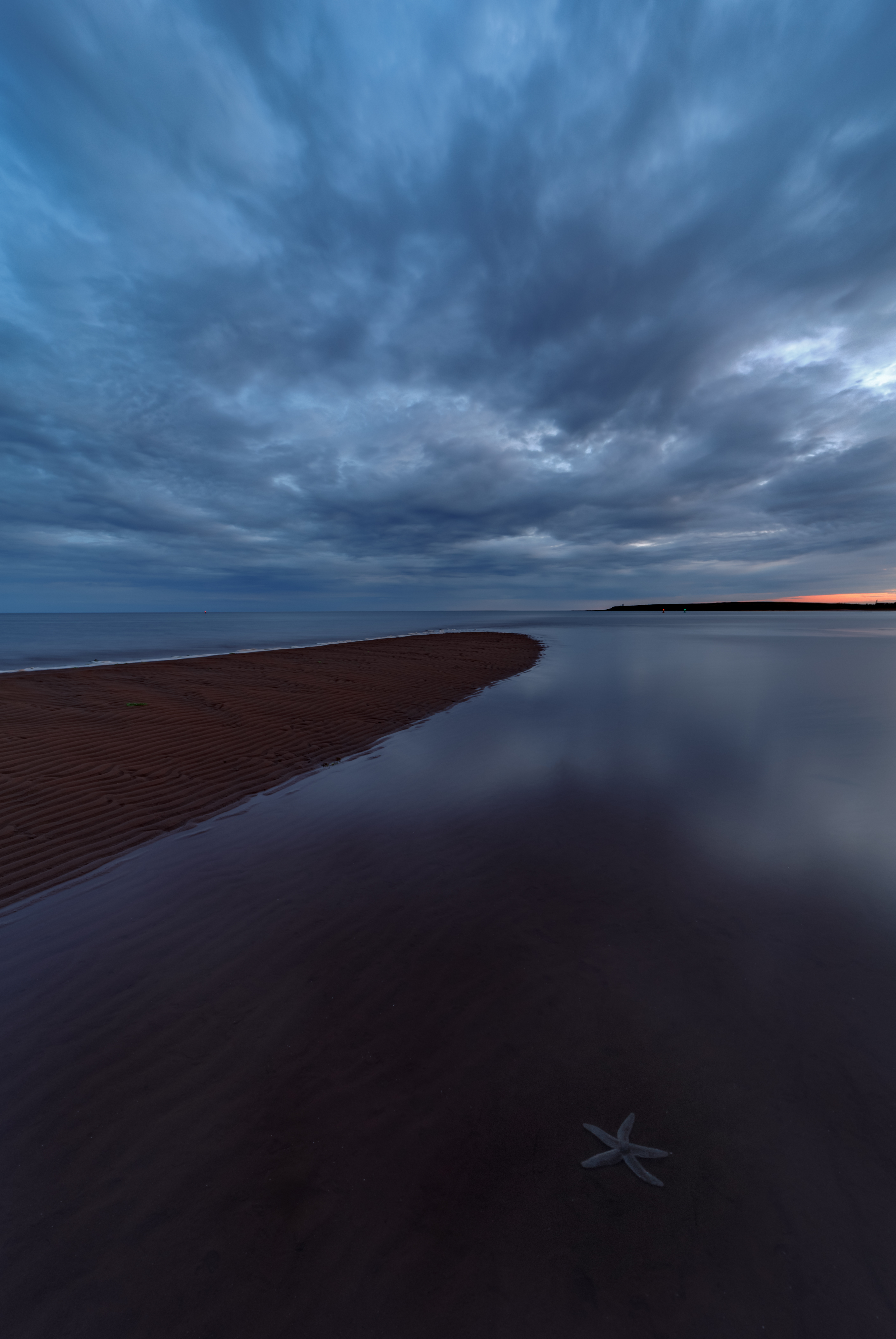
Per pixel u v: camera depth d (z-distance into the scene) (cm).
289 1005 326
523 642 3509
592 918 420
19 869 490
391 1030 305
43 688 1320
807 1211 207
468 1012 319
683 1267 190
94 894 455
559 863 512
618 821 614
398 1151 234
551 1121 247
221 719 1057
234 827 596
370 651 2614
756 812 641
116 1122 247
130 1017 315
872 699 1402
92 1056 286
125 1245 197
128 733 911
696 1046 291
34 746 810
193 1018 314
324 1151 234
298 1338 170
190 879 482
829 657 2603
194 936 397
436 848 546
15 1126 244
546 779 761
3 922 412
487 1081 270
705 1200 211
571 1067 278
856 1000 325
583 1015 315
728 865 511
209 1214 208
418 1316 177
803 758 868
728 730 1052
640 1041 295
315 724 1059
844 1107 252
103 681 1473
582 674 1933
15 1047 291
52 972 355
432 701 1351
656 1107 253
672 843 557
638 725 1098
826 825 603
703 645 3362
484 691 1514
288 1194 215
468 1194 215
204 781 726
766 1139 236
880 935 396
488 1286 185
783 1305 179
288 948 383
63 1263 191
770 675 1894
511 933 400
